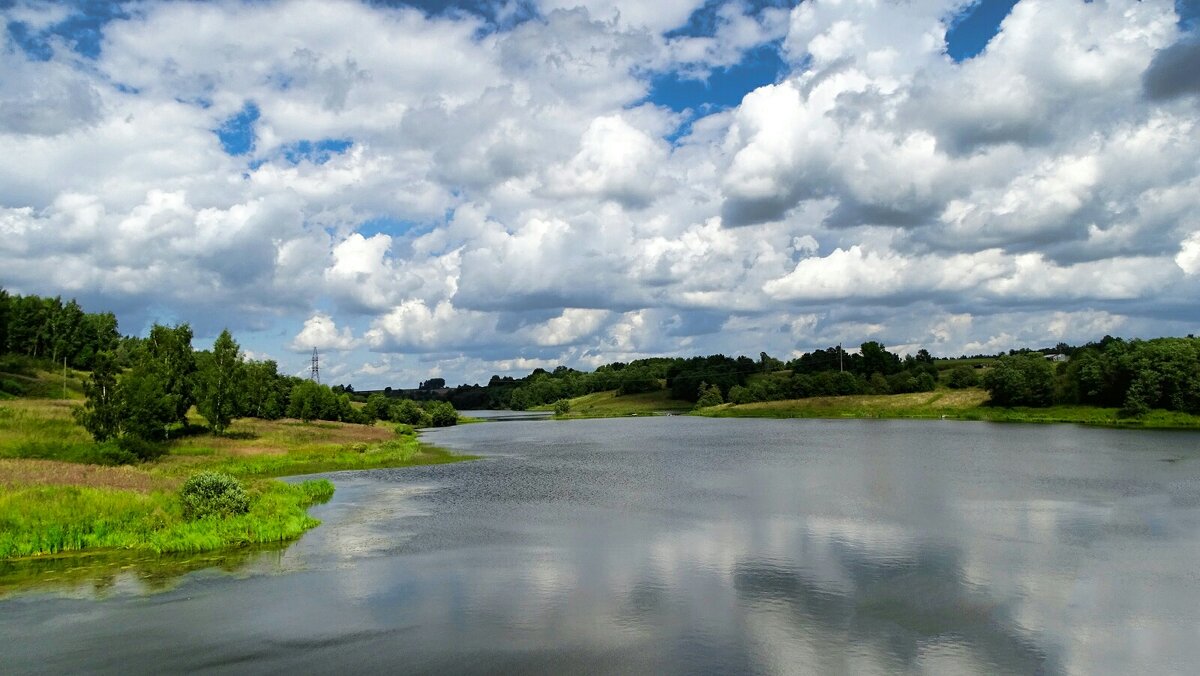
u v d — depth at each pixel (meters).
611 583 27.17
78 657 20.34
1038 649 20.55
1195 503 42.56
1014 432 101.12
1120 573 27.88
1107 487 48.94
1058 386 131.12
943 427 116.00
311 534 36.31
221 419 78.25
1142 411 109.69
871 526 37.03
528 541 34.56
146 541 33.31
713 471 62.62
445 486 54.50
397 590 26.45
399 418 162.50
